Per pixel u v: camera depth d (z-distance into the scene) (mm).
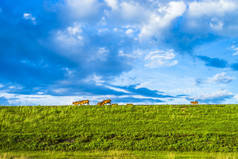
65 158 15344
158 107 30281
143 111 28312
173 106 30812
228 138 19875
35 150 17734
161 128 22250
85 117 25688
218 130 21781
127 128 22219
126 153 16922
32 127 22297
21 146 18203
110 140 19516
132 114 26875
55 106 30438
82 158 15398
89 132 21078
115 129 21969
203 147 18438
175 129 21984
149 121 24375
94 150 17891
